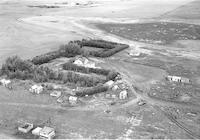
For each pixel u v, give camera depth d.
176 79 87.44
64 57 111.12
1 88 80.06
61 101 72.00
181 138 56.88
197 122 63.25
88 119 63.81
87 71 93.44
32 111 67.38
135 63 105.50
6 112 66.69
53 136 56.66
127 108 69.12
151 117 64.94
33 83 83.81
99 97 75.12
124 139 56.09
